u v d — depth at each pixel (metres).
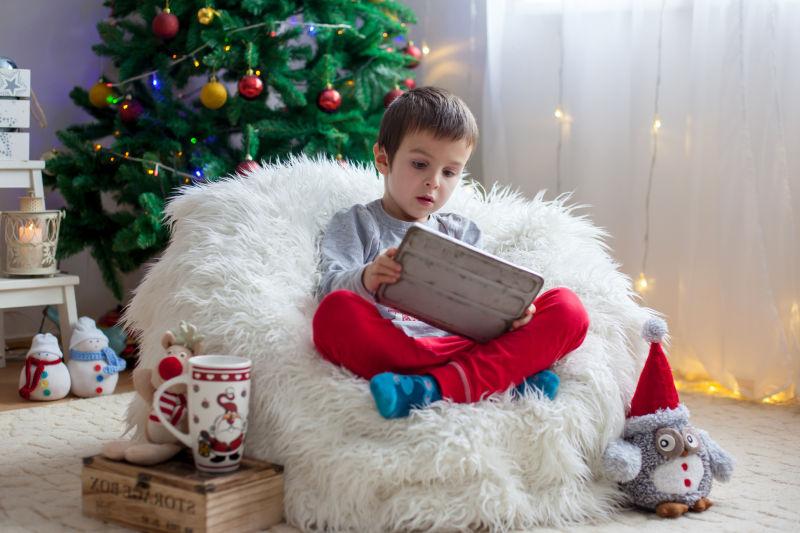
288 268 1.50
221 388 1.17
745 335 2.16
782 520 1.29
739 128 2.15
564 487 1.28
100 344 2.10
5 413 1.89
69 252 2.36
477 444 1.22
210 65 2.27
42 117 2.36
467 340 1.45
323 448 1.23
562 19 2.45
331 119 2.45
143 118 2.37
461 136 1.53
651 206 2.36
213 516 1.12
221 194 1.59
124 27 2.46
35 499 1.33
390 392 1.22
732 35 2.15
